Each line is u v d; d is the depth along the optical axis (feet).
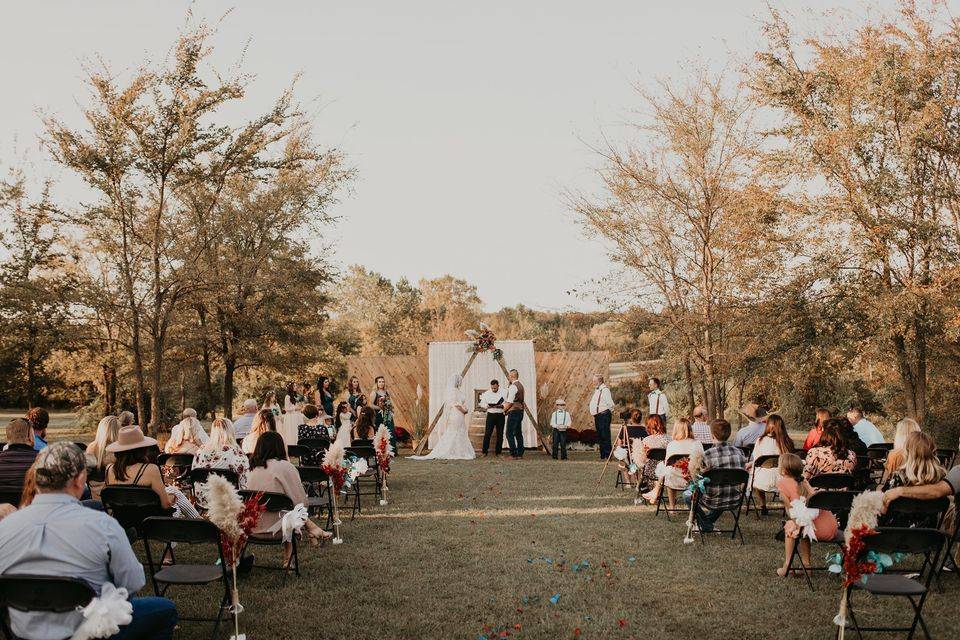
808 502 22.04
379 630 17.94
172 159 63.67
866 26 57.26
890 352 56.24
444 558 24.85
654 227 64.23
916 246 55.01
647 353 67.15
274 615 19.04
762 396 72.64
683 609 19.42
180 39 63.62
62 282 66.59
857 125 54.60
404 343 171.12
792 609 19.36
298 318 85.56
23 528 12.23
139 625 13.67
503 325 153.79
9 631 12.19
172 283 65.05
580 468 51.37
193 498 27.61
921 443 20.95
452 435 59.47
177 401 94.32
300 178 79.25
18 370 85.51
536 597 20.43
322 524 31.01
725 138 63.16
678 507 33.47
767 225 60.18
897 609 19.19
